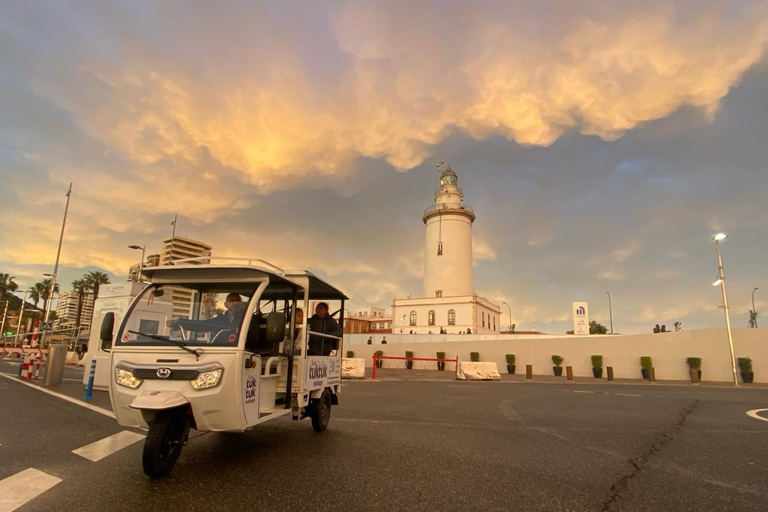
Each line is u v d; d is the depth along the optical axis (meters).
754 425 8.55
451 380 22.28
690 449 6.35
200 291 5.48
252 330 5.21
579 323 34.84
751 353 23.64
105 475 4.54
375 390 14.99
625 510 3.90
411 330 57.84
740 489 4.52
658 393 15.88
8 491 4.02
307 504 3.82
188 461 5.11
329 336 6.99
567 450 6.18
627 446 6.52
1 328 77.75
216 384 4.47
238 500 3.87
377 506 3.82
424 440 6.63
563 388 17.80
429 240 60.88
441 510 3.78
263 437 6.53
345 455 5.56
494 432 7.44
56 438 6.22
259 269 5.23
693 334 24.91
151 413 4.52
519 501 4.05
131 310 5.02
